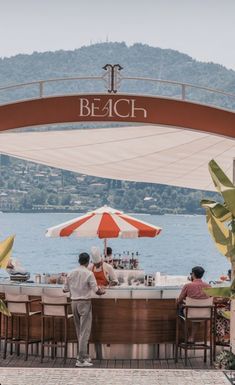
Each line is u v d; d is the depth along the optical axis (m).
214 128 12.52
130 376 9.92
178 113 12.53
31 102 12.55
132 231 14.85
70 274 13.00
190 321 13.20
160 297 13.39
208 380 9.59
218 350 13.73
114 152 17.17
